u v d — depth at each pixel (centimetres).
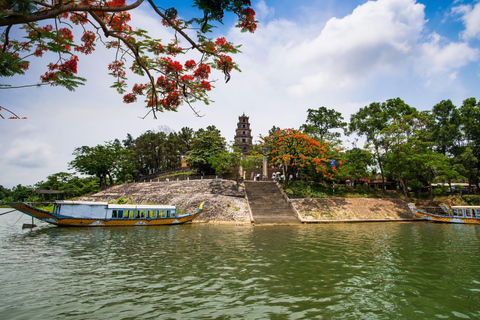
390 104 5250
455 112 4953
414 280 1228
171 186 4684
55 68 732
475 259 1603
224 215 3541
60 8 537
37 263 1473
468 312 924
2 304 955
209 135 5875
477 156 4691
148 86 878
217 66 795
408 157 4138
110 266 1417
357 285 1161
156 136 7250
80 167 5966
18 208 2759
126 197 4816
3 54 582
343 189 4797
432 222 3741
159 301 986
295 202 3934
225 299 1008
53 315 876
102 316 870
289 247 1920
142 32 689
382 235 2505
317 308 941
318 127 6122
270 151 5106
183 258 1588
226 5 633
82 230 2767
